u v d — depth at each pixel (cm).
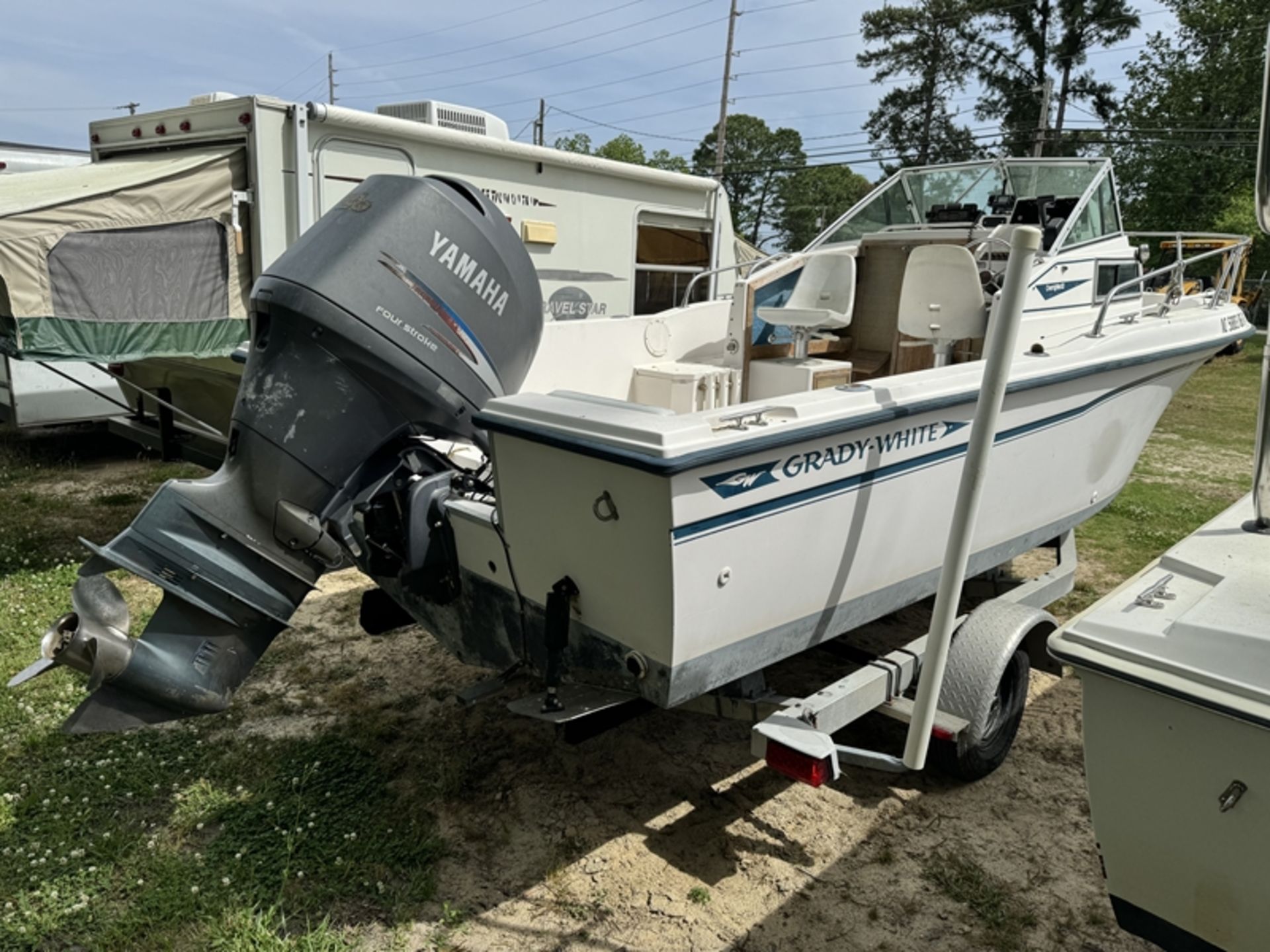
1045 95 2888
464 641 283
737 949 225
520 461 226
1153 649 163
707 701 263
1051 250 377
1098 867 259
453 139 546
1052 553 533
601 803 284
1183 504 652
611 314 681
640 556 210
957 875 254
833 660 381
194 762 300
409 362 240
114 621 228
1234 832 159
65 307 427
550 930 230
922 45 3625
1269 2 2645
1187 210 2714
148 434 579
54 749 302
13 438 756
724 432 208
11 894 237
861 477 251
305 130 485
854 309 455
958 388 274
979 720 279
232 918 227
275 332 238
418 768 300
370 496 251
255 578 238
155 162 495
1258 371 1554
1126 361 346
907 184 482
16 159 719
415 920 232
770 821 278
